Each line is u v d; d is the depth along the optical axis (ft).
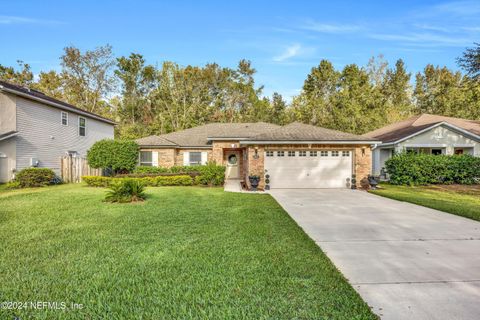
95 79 118.42
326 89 118.62
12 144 52.03
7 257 15.69
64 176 61.57
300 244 18.26
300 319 10.17
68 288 12.25
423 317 10.48
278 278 13.34
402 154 56.95
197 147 69.36
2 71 119.03
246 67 136.36
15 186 48.06
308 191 45.96
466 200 37.58
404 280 13.57
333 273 14.01
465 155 55.83
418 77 140.77
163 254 16.24
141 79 126.00
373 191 45.50
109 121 82.48
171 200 34.99
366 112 103.09
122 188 33.30
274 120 129.29
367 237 20.56
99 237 19.42
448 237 20.57
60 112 64.03
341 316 10.41
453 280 13.58
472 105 102.94
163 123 123.85
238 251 16.83
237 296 11.69
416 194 43.11
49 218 24.86
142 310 10.66
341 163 50.29
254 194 41.70
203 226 22.52
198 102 130.41
